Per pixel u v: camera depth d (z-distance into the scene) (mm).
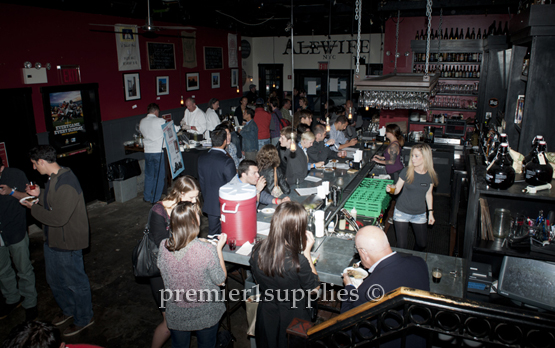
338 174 4746
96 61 6391
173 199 2705
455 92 7625
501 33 7434
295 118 6426
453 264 2848
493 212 2836
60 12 5660
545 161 2344
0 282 3424
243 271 3479
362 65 12000
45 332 1659
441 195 6883
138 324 3408
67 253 3064
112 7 6426
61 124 5746
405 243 4125
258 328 2312
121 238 5129
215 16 9102
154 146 6160
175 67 8602
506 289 2523
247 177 3295
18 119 5141
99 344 3143
